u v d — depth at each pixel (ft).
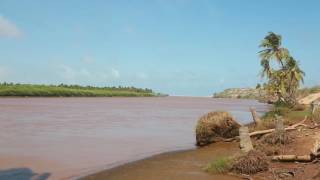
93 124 143.43
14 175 54.49
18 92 552.00
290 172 47.29
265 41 240.12
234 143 81.25
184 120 169.37
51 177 53.36
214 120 82.89
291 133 72.43
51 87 630.74
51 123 145.18
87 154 73.67
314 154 51.55
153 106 353.92
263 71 240.73
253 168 49.32
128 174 54.19
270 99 367.66
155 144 88.38
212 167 53.26
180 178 49.98
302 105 190.70
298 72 236.02
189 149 78.89
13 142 89.10
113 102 459.73
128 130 121.49
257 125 88.53
